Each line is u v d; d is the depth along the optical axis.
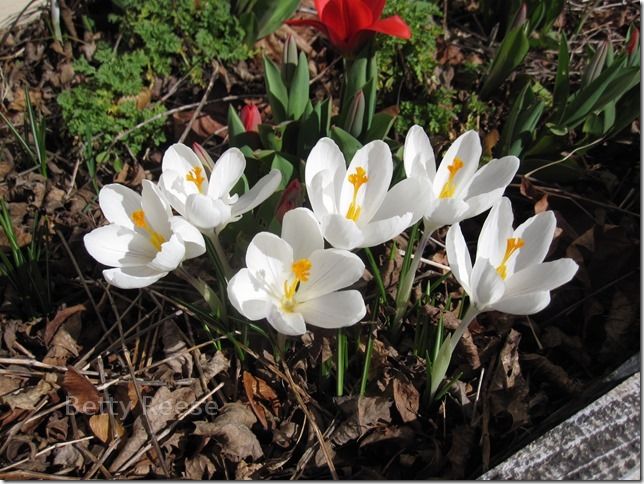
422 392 0.47
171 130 0.63
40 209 0.56
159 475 0.43
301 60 0.54
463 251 0.38
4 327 0.49
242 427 0.44
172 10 0.64
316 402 0.46
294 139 0.54
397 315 0.47
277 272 0.38
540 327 0.51
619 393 0.42
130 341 0.49
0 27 0.69
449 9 0.75
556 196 0.58
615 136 0.62
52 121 0.63
